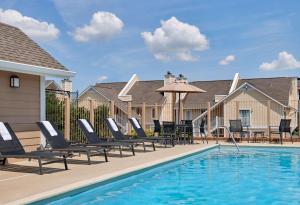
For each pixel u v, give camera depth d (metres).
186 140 20.80
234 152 17.94
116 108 36.44
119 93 51.94
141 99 49.84
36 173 10.11
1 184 8.54
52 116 16.30
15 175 9.79
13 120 12.61
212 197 9.12
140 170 11.18
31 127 13.38
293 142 21.17
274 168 13.34
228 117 40.78
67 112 15.80
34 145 13.47
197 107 45.69
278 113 39.00
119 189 9.82
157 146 18.47
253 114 39.97
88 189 8.78
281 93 43.97
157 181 10.90
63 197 7.96
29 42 14.76
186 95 49.31
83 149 11.45
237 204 8.52
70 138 16.94
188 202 8.65
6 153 10.36
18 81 12.70
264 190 9.87
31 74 13.38
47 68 13.45
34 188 8.09
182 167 13.48
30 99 13.38
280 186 10.34
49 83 38.06
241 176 11.80
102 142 14.09
